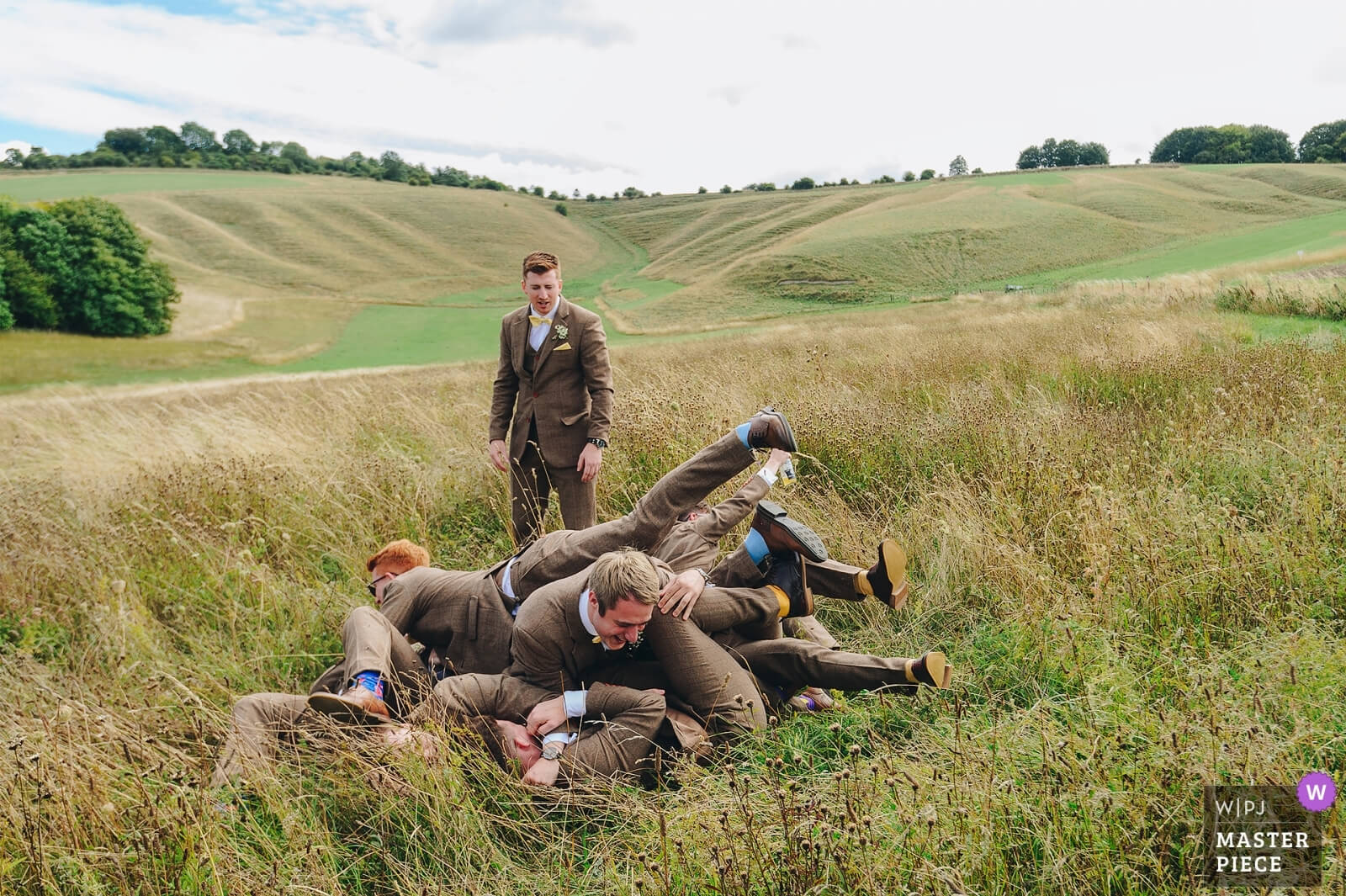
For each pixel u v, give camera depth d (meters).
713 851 2.35
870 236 78.56
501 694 3.26
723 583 3.70
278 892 2.52
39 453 8.27
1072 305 25.30
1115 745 2.53
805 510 4.84
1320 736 2.49
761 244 99.56
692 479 3.48
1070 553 4.05
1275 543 3.63
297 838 2.75
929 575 4.23
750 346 17.61
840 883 2.31
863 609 4.20
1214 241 64.69
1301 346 7.83
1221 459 4.76
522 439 4.88
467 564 5.25
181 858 2.59
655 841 2.59
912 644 3.89
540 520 4.97
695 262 97.56
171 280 61.78
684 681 3.20
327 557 5.35
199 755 3.29
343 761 3.04
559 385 4.77
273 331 60.53
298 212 111.00
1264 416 5.20
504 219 123.75
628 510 5.41
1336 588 3.35
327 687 3.46
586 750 3.06
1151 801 2.32
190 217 102.81
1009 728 2.84
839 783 2.62
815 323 41.31
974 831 2.36
